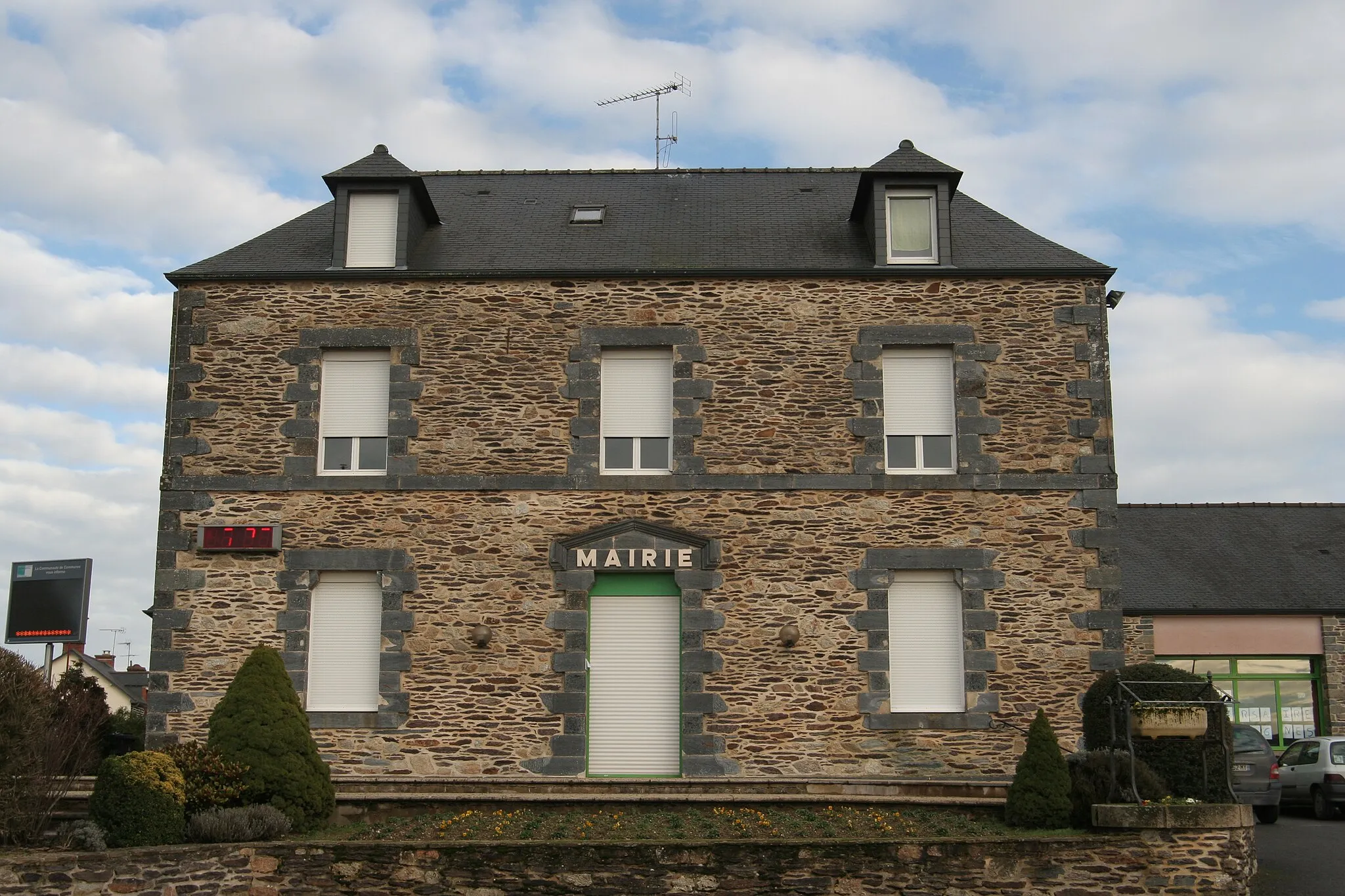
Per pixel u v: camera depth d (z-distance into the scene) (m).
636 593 15.15
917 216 16.25
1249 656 20.52
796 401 15.47
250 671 12.84
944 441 15.54
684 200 18.08
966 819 12.63
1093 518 15.16
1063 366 15.52
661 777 14.65
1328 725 20.22
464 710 14.77
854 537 15.14
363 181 16.17
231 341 15.67
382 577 15.08
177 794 11.60
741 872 11.44
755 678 14.81
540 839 11.95
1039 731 12.55
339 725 14.75
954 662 15.01
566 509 15.22
